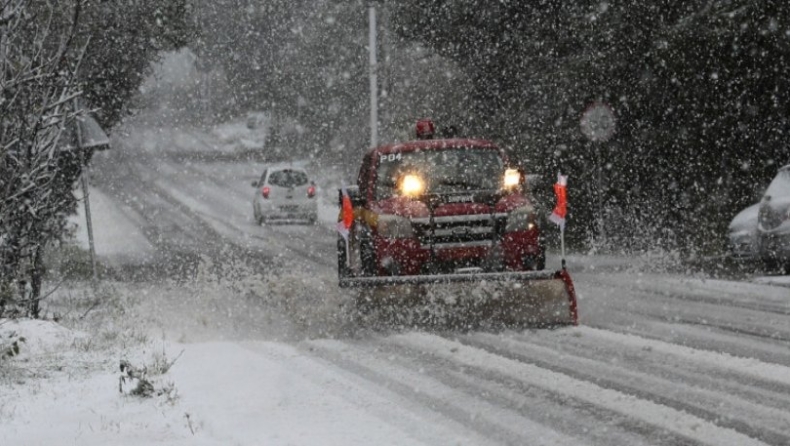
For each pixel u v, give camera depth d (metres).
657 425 16.97
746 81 52.22
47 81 29.02
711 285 36.91
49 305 36.38
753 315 29.17
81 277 48.94
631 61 55.47
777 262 40.00
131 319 31.94
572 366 22.12
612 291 36.12
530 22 66.69
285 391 20.28
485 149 33.75
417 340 26.30
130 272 52.47
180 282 44.84
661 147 56.88
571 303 28.16
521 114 64.94
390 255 30.64
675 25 51.59
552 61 61.75
